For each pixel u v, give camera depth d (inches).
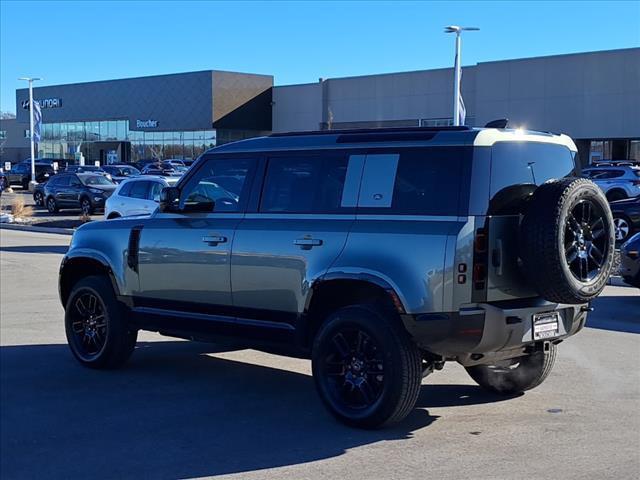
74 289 323.9
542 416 253.3
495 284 222.2
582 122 1873.8
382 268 226.5
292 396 280.8
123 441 232.7
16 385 295.9
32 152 2145.7
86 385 296.4
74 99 3206.2
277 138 269.3
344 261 234.7
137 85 2908.5
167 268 288.4
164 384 297.9
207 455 219.8
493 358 233.5
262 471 206.7
